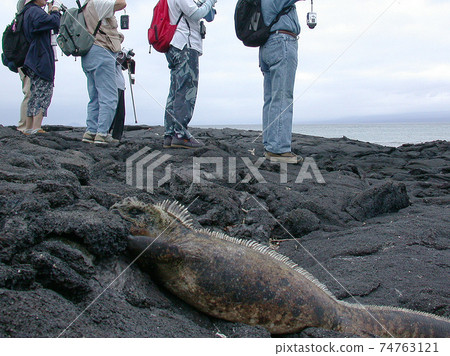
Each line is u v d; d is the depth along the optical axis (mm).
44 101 10586
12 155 6160
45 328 2779
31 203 3541
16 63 10414
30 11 10031
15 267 3107
